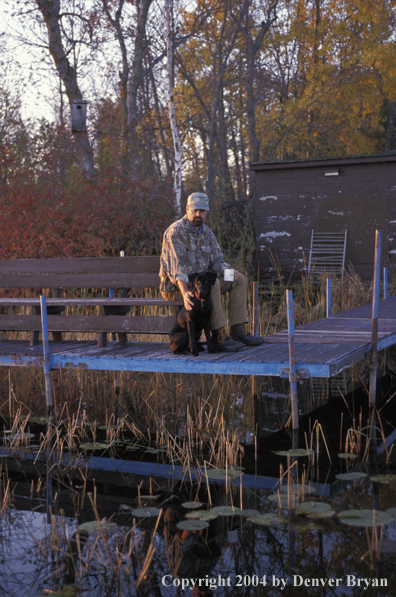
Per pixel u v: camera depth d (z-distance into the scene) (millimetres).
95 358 4969
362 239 12344
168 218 12461
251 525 2676
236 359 4449
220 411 5035
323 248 12617
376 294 4992
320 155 23203
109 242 11180
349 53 21141
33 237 10586
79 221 10750
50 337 7359
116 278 5578
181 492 3168
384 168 12047
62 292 5988
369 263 12344
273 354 4656
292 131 19969
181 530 2648
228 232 14570
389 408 5023
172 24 15648
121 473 3551
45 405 5488
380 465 3498
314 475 3350
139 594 2158
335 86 19766
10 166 11602
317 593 2115
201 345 4973
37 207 10711
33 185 11344
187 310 4504
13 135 13125
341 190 12445
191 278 4504
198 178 22703
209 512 2828
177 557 2406
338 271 12453
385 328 5855
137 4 16000
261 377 6441
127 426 4691
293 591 2139
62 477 3500
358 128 23078
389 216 12062
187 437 4336
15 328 5844
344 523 2637
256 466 3576
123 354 5004
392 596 2068
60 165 11609
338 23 21031
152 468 3635
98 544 2543
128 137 15680
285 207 12961
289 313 4238
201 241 4711
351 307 9117
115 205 11211
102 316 5449
